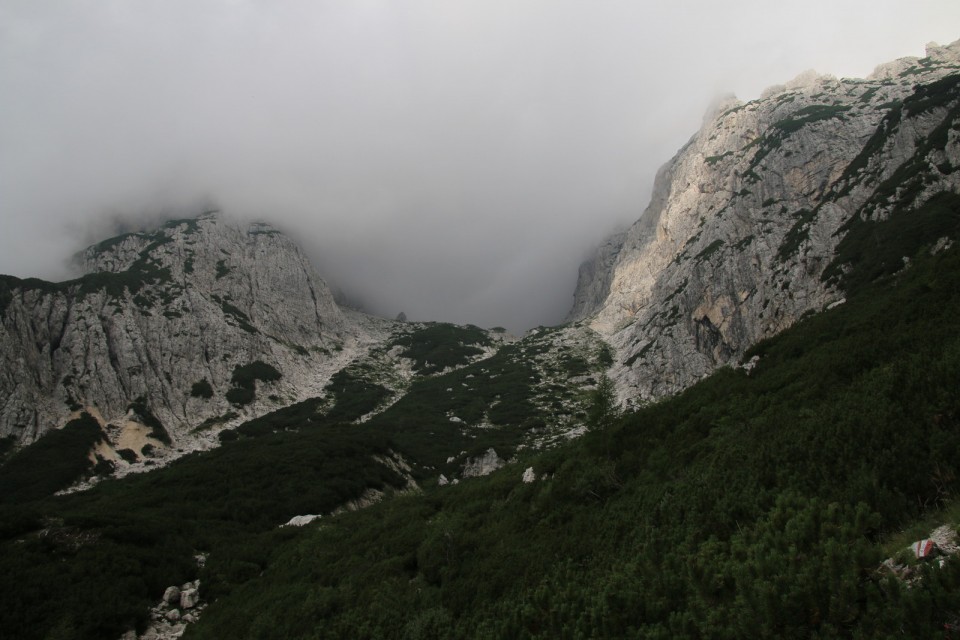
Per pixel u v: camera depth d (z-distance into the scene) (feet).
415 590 78.89
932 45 504.84
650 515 65.26
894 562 29.32
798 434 60.39
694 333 343.87
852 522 36.65
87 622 82.48
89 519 118.21
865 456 48.26
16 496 222.48
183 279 462.60
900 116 258.78
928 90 256.32
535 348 565.94
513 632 50.42
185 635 85.92
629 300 581.94
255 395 387.34
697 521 55.31
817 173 344.08
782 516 43.45
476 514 106.83
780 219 328.49
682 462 80.12
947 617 23.58
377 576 88.69
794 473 53.11
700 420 93.66
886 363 71.72
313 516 152.66
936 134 213.66
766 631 29.22
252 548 124.06
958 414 46.85
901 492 40.37
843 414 57.98
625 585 46.62
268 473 192.65
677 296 392.06
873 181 246.47
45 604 83.76
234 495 172.96
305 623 77.00
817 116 390.01
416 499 143.95
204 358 395.34
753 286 306.14
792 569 31.81
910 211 194.39
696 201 516.73
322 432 257.14
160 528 128.16
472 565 79.25
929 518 35.68
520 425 337.11
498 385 434.71
